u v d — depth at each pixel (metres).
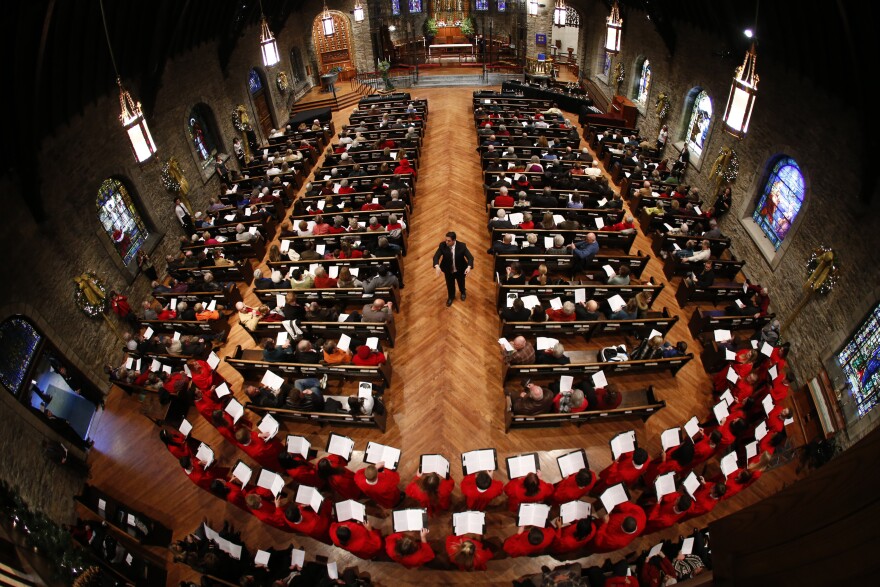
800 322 11.08
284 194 16.81
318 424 9.75
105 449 10.20
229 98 20.36
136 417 10.82
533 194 14.77
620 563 6.75
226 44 19.08
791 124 11.65
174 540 8.53
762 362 9.62
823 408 9.70
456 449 9.18
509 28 30.64
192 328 11.84
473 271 12.98
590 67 28.25
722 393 9.91
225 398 9.50
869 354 9.02
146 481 9.54
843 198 9.93
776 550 1.40
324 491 8.73
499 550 7.88
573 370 9.51
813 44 9.91
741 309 11.18
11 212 9.91
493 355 10.77
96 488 9.02
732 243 14.45
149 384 10.49
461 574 7.69
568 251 12.08
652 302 11.53
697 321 11.19
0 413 8.53
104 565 7.45
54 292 10.78
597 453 9.10
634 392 9.68
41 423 9.39
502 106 22.19
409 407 9.89
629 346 10.93
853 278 9.59
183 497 9.18
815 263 10.68
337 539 7.08
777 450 9.15
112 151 13.14
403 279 12.88
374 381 10.27
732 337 10.25
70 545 7.24
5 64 8.70
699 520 8.30
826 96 10.38
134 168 14.15
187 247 14.40
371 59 29.94
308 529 7.44
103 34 11.62
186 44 16.58
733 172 14.34
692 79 17.11
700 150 17.25
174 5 13.49
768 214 13.14
